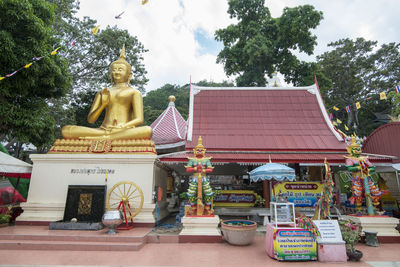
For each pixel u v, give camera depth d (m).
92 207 9.28
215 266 5.98
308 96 15.35
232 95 15.40
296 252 6.45
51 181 10.14
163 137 15.70
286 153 11.75
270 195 11.18
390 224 8.56
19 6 9.98
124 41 22.75
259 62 33.53
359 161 9.34
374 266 6.15
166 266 5.95
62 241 7.60
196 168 8.95
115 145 10.60
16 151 25.39
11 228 8.89
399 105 20.56
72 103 23.77
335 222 6.75
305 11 30.62
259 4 34.28
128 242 7.66
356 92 38.50
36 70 10.68
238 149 11.85
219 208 11.32
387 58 38.06
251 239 7.90
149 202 9.75
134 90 12.49
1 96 11.27
